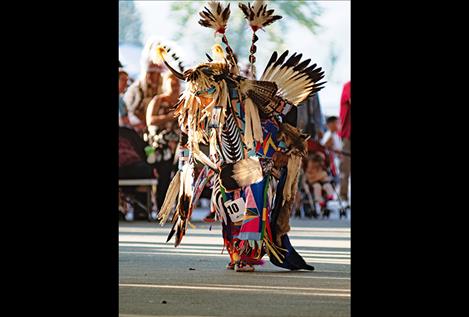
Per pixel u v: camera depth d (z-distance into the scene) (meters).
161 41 18.19
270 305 13.00
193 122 17.78
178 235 17.81
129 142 32.50
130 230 28.97
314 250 22.09
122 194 33.00
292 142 17.70
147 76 32.25
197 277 16.47
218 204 17.75
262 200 17.44
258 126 17.47
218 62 17.75
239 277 16.50
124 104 32.56
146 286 15.16
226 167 17.50
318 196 35.69
